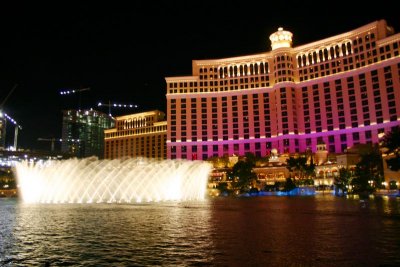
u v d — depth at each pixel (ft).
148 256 61.21
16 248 68.80
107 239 78.28
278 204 207.92
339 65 614.34
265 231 88.48
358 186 345.92
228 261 57.00
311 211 147.74
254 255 60.90
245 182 437.99
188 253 63.21
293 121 627.87
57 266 55.21
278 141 633.20
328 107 616.80
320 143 585.22
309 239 75.72
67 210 162.71
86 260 58.80
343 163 459.73
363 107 579.48
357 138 579.48
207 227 97.35
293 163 447.01
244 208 172.04
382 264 54.19
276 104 646.74
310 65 643.45
